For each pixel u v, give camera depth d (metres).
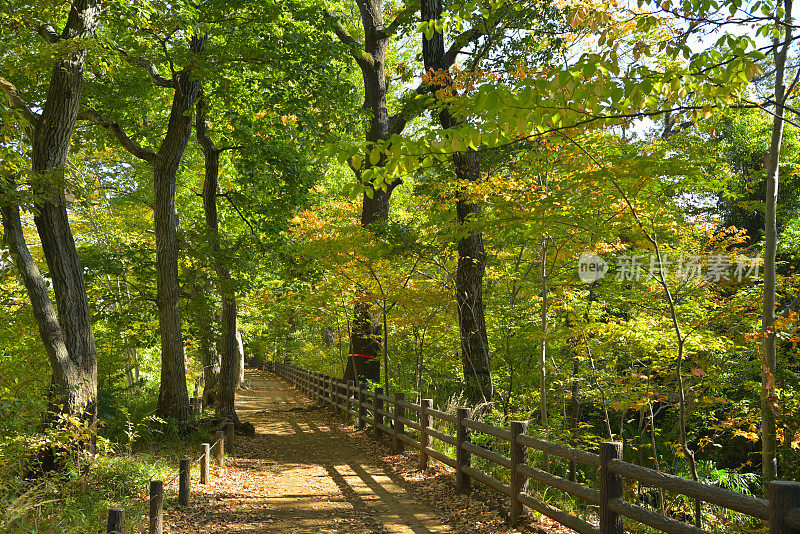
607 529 4.50
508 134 4.29
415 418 11.96
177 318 11.76
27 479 6.93
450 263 13.10
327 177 23.52
